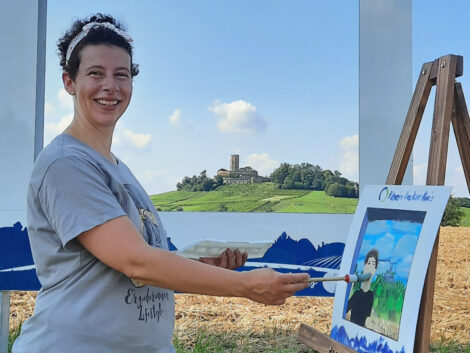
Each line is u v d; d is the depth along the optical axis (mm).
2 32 2734
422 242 1479
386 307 1547
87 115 1169
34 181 1061
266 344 3193
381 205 1743
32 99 2754
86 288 1067
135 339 1098
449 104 1672
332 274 2836
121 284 1090
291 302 3744
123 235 1009
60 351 1032
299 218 2854
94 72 1148
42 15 2889
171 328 1228
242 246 1366
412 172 2752
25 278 2707
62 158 1047
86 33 1160
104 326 1059
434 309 3559
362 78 2867
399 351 1438
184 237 2855
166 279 1002
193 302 3648
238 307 3623
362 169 2881
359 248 1774
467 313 3506
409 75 2877
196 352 3020
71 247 1058
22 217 2721
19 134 2742
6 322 2787
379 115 2875
